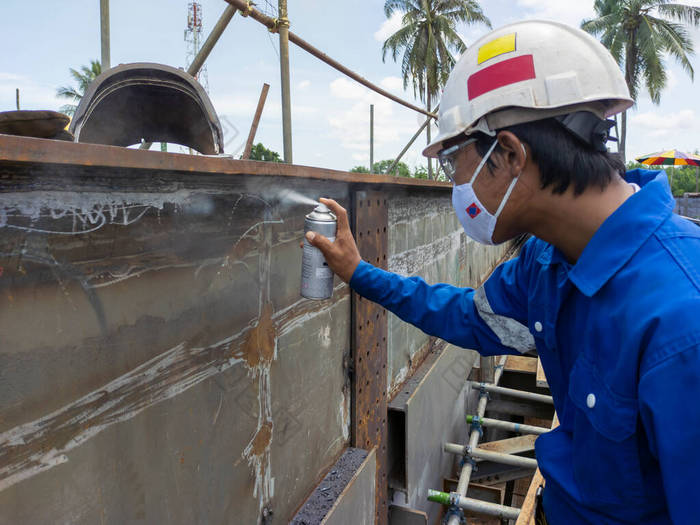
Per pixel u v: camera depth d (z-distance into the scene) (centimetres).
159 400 128
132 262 117
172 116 207
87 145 88
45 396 97
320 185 210
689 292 78
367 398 277
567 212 100
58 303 99
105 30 206
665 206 91
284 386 193
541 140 97
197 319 141
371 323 279
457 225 560
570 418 111
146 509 126
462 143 108
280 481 194
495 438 811
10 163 85
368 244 261
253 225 166
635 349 82
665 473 77
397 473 366
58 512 101
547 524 122
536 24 101
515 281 141
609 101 99
